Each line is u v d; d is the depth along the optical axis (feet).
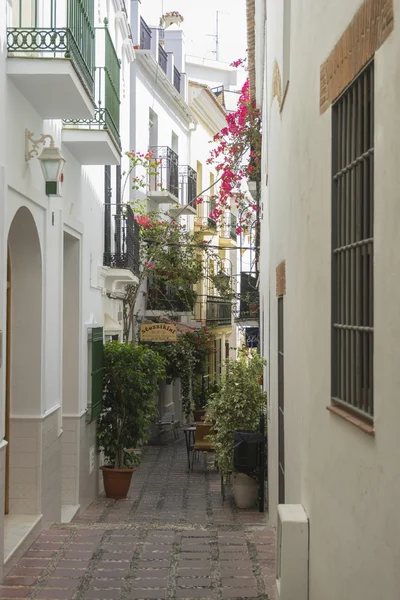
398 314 10.11
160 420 79.71
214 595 21.76
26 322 30.83
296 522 17.72
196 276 74.13
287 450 23.34
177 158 82.33
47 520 31.53
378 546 11.19
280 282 26.55
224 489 46.06
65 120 37.24
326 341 15.67
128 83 65.82
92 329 43.50
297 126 20.39
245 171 58.23
